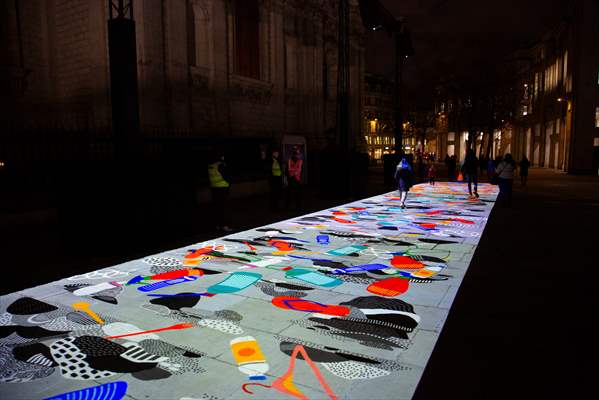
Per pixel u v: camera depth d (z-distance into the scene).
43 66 18.56
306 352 3.96
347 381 3.43
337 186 18.52
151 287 6.04
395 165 25.67
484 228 11.09
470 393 3.24
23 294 5.73
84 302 5.41
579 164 40.84
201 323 4.69
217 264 7.39
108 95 17.73
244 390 3.29
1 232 10.53
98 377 3.52
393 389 3.31
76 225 8.18
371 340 4.22
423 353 3.93
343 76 18.22
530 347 4.04
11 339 4.30
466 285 6.10
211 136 21.39
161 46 18.36
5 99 17.27
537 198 18.77
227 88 22.81
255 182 20.48
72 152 12.73
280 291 5.85
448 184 28.06
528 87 64.19
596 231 10.57
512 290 5.84
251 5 25.19
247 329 4.52
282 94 27.91
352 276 6.61
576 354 3.88
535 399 3.15
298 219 12.73
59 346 4.12
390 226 11.46
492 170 27.88
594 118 40.31
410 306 5.23
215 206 10.81
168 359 3.83
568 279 6.36
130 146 8.73
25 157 11.94
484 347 4.05
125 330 4.51
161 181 9.06
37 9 18.38
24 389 3.34
